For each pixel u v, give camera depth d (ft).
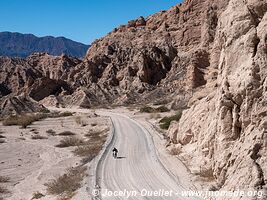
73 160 136.15
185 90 299.17
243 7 70.85
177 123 132.26
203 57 296.51
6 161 147.74
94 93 414.21
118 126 212.23
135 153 125.59
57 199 84.69
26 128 248.73
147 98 375.86
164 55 440.45
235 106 69.92
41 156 156.25
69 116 301.63
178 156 105.60
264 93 63.16
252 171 57.93
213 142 83.82
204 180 79.10
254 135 61.82
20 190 106.32
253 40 66.90
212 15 389.39
